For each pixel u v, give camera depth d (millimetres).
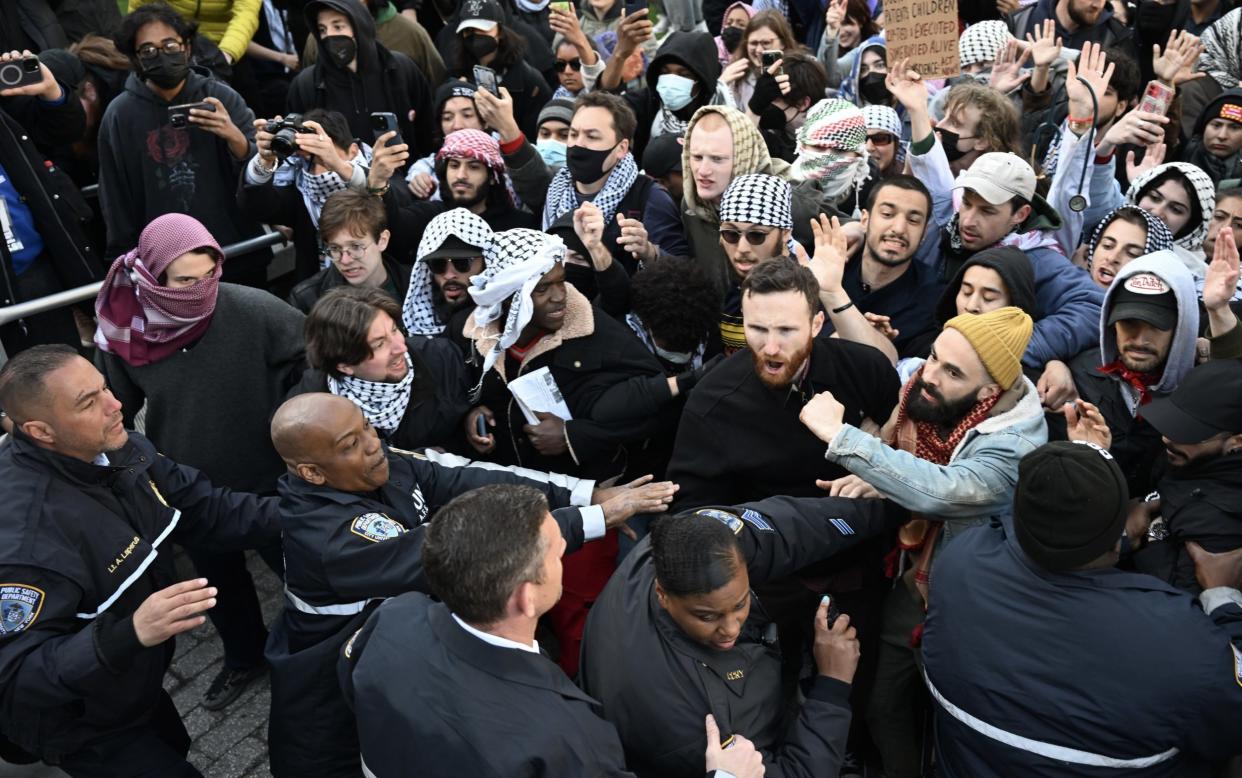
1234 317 2779
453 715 1879
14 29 5316
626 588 2336
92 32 5832
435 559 1930
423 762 1896
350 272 3826
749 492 2932
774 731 2287
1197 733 1990
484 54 5734
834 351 2865
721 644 2162
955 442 2604
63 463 2531
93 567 2541
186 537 3018
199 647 4008
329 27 5066
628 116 4027
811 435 2807
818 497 2857
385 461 2639
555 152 5062
